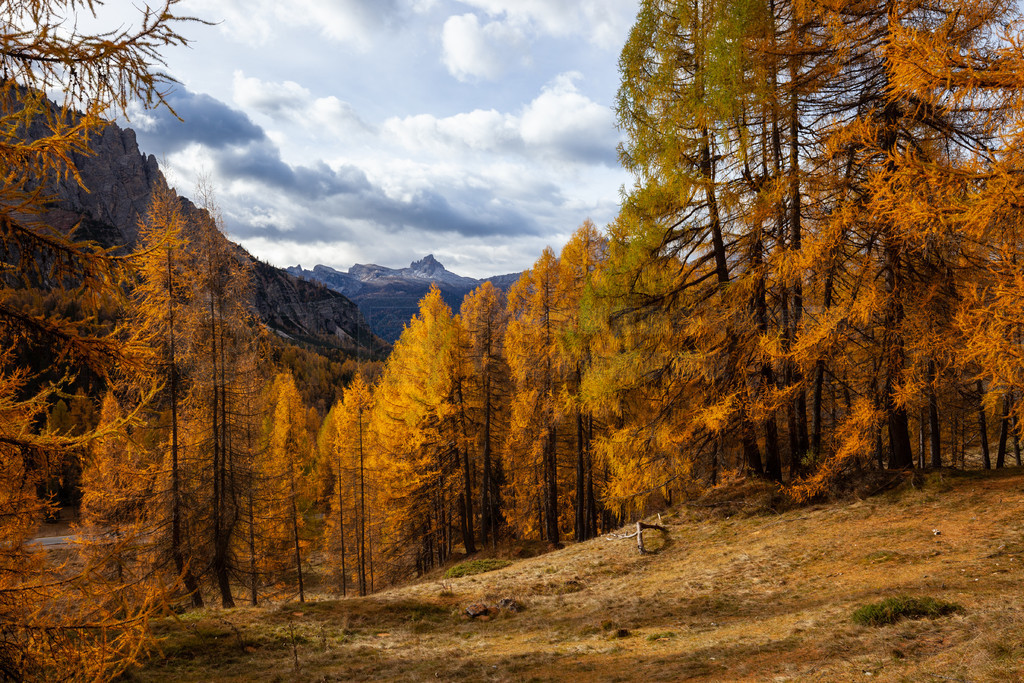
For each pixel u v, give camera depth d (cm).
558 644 866
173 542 1500
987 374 761
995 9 831
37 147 335
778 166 1337
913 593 754
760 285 1359
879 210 839
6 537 356
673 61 1384
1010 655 471
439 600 1292
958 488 1160
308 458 5212
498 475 3133
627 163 1489
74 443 374
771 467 1531
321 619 1140
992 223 657
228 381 1664
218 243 1638
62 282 361
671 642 767
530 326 2319
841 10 1134
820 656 591
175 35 343
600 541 1684
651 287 1491
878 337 1240
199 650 941
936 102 693
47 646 344
